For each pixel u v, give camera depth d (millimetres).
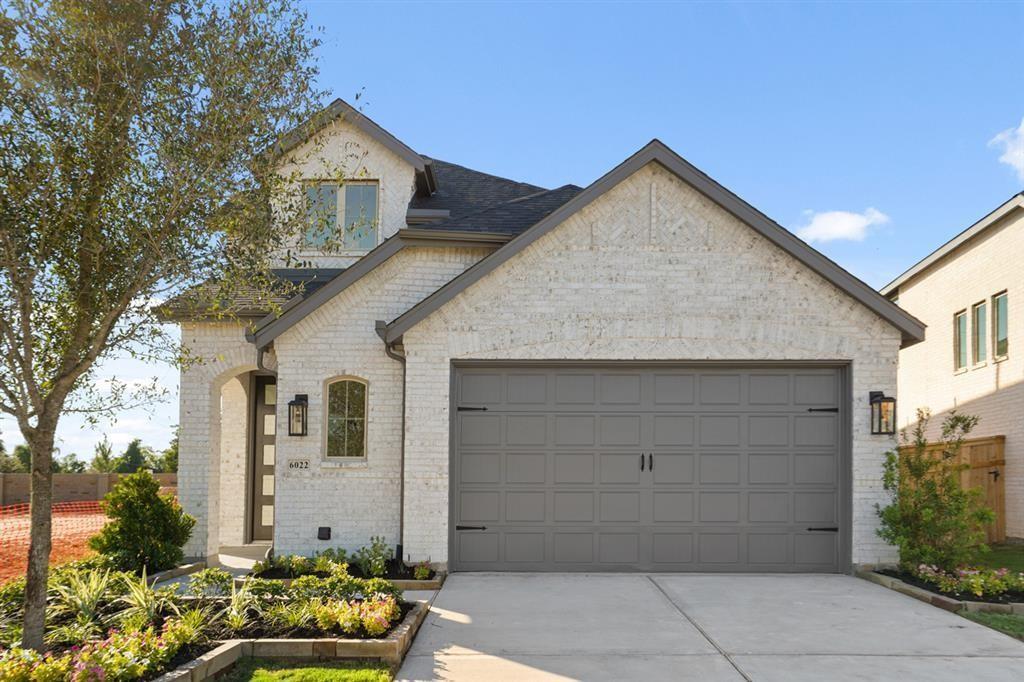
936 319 18891
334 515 10867
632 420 10758
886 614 8281
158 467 34062
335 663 6402
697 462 10727
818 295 10672
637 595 9109
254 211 7059
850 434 10578
